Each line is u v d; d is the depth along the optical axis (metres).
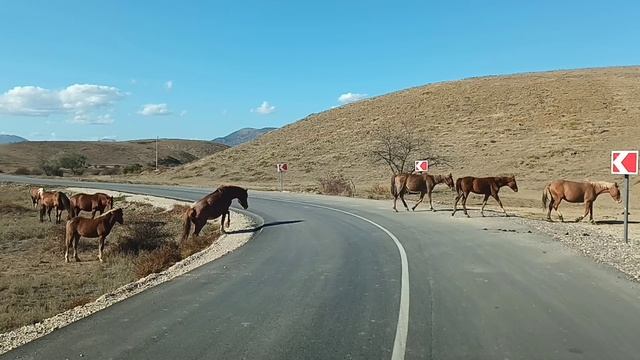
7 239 24.84
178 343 6.88
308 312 8.30
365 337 6.95
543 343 6.59
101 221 19.38
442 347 6.49
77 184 63.91
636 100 67.00
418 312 8.12
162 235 24.09
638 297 8.98
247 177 67.31
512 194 40.75
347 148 70.25
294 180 61.78
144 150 181.88
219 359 6.23
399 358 6.13
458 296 9.15
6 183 67.19
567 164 50.03
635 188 37.56
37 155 154.75
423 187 26.08
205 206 20.48
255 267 12.67
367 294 9.42
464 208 23.39
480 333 7.04
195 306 8.94
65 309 11.28
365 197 39.84
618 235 17.59
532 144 58.16
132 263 17.45
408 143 53.75
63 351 6.70
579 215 25.52
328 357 6.22
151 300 9.50
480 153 58.22
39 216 33.53
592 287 9.78
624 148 51.53
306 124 88.31
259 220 24.41
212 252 16.33
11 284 15.14
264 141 85.50
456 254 13.61
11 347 7.22
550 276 10.80
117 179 78.12
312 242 16.62
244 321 7.88
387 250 14.48
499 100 76.19
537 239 16.23
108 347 6.80
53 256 20.66
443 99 81.12
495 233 17.64
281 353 6.40
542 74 91.12
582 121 62.75
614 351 6.29
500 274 11.04
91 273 16.94
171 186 59.62
